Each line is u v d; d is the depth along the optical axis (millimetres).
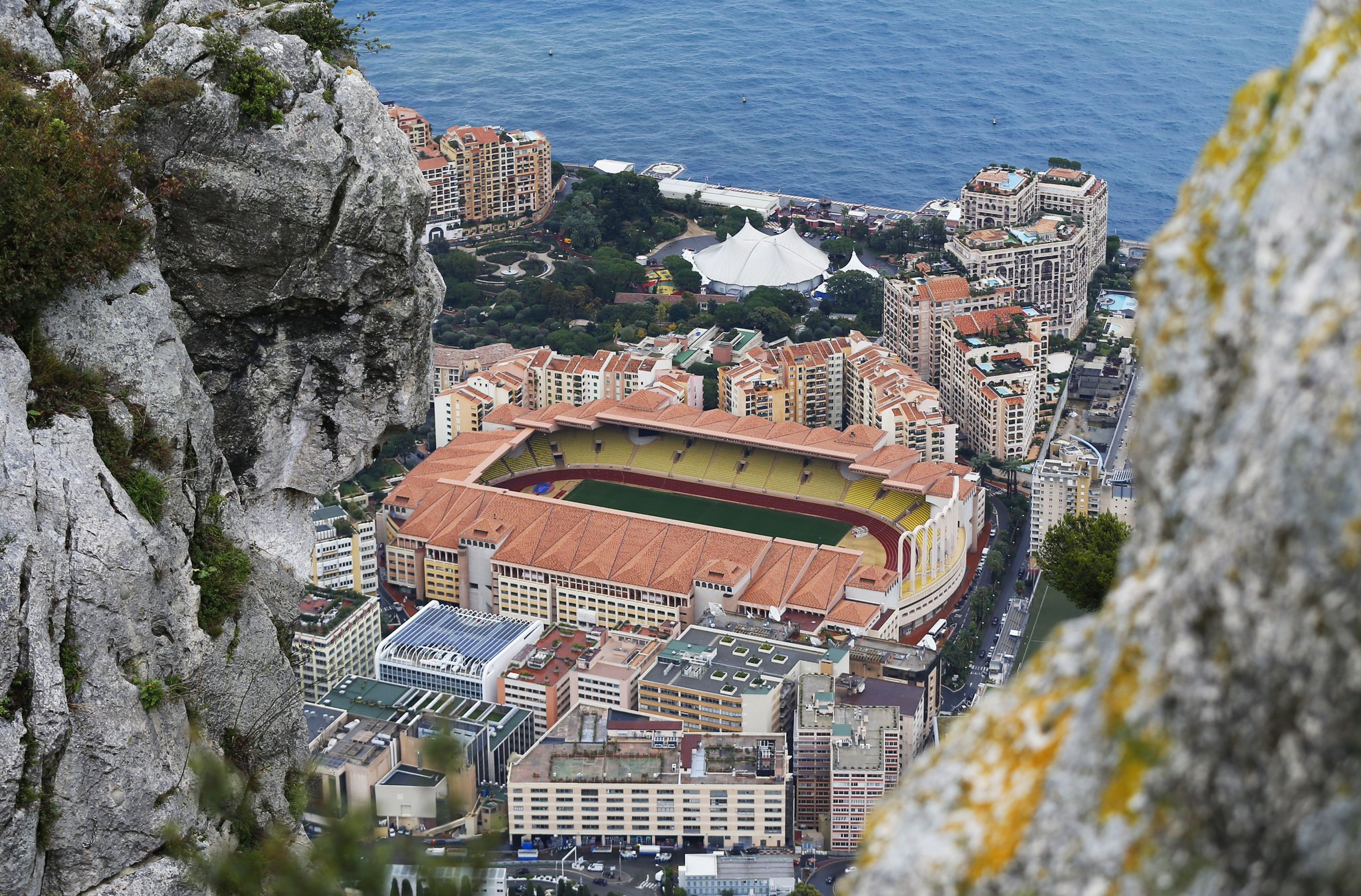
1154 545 17531
